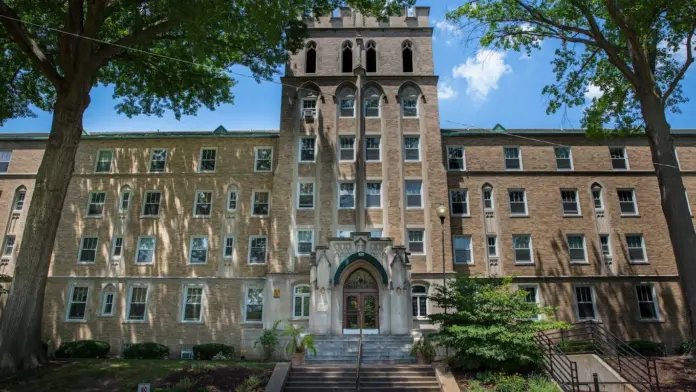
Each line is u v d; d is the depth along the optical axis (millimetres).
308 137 32125
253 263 31141
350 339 23172
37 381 17984
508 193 32562
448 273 28984
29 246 19953
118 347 29672
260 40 22812
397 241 29828
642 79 22672
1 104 25812
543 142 33656
